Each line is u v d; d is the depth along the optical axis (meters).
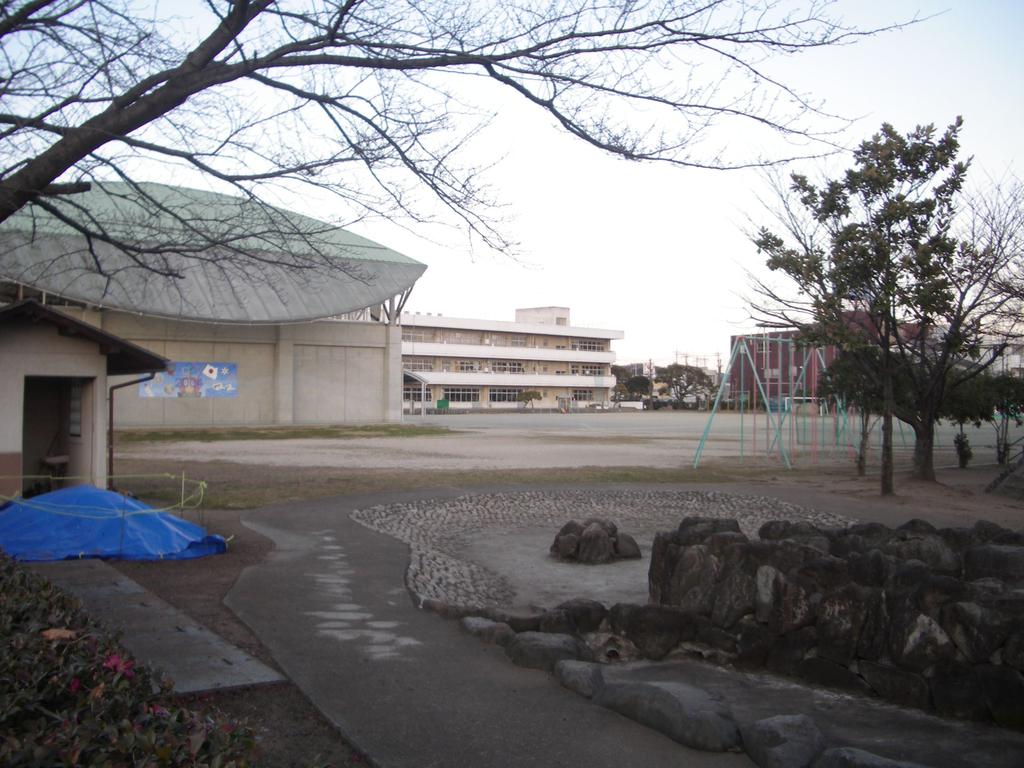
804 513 15.82
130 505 10.49
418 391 97.25
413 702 5.17
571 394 112.25
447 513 15.14
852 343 17.30
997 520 14.84
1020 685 4.68
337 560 10.15
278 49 6.14
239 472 21.47
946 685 4.99
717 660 6.25
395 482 19.42
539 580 10.05
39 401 15.14
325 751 4.46
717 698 5.36
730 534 6.60
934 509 16.36
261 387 47.16
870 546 6.82
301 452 29.47
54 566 9.02
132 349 13.72
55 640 3.57
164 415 44.47
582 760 4.32
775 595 6.01
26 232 8.78
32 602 4.24
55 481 14.62
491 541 12.62
